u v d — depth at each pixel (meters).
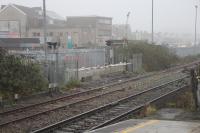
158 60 47.78
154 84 27.95
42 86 23.09
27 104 19.11
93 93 23.39
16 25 90.56
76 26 98.06
